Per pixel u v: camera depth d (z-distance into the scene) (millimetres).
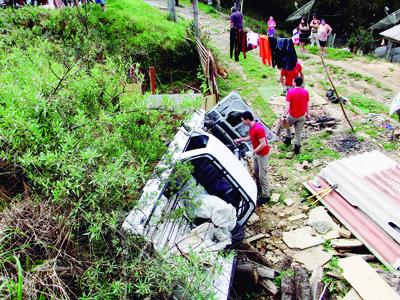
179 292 3135
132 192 3383
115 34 11414
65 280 2887
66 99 3773
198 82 11859
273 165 7402
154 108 3951
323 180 6535
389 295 4188
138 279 2996
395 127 8539
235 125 7137
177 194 4324
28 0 11688
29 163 3086
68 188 3154
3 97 3660
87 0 11227
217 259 3461
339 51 15703
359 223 5422
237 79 12234
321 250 5180
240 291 4562
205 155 4797
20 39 6297
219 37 17281
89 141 3428
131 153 3734
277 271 4801
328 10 27859
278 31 26469
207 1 24203
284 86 10453
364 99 10359
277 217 5953
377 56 18875
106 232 3123
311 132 8539
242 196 4852
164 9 17641
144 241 3297
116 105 3830
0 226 2998
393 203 5328
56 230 3051
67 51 5395
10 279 2629
